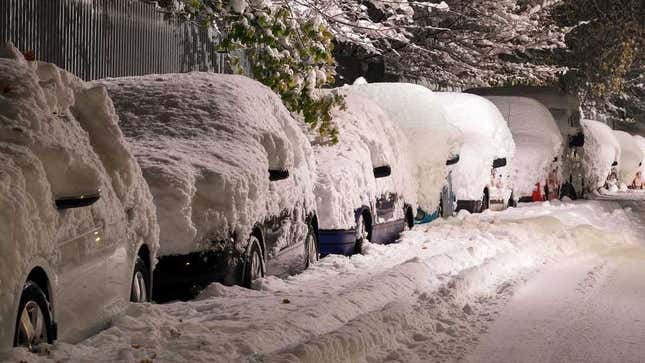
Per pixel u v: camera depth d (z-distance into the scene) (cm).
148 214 915
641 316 1131
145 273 939
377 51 2756
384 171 1591
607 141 3741
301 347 775
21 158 679
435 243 1667
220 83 1268
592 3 4550
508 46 3306
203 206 1063
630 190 3991
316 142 1543
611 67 4700
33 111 730
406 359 869
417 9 3166
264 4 1769
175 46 1945
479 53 3284
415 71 3241
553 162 2802
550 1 3447
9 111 718
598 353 937
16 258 640
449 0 3253
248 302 1021
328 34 1812
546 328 1046
